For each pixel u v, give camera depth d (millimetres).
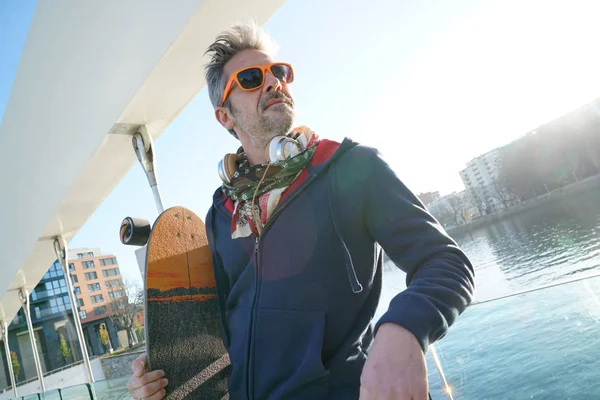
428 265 815
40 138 3260
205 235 1669
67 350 57656
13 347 53531
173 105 2416
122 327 55812
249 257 1231
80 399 3262
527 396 1685
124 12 2029
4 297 6949
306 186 1113
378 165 1031
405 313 690
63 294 62469
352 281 991
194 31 1843
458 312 731
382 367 633
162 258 1442
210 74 1505
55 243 4477
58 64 2707
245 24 1503
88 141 2691
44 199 3672
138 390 1277
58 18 2514
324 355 995
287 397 971
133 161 3064
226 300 1359
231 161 1373
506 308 1821
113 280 69125
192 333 1451
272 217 1130
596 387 1531
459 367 1857
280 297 1070
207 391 1422
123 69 2188
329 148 1160
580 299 1630
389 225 944
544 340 1670
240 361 1166
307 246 1065
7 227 4836
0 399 10727
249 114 1348
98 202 3730
